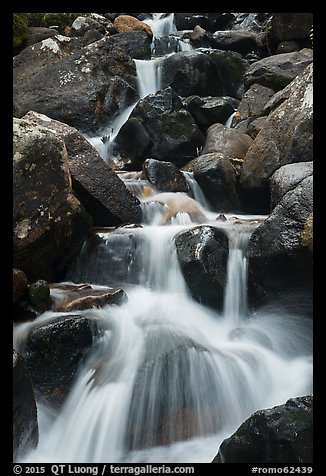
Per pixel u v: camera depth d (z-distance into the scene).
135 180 7.83
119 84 10.91
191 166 8.73
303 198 5.37
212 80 12.10
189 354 4.62
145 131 9.47
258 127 9.30
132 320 5.11
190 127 9.53
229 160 8.30
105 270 5.96
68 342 4.53
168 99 10.07
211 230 5.79
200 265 5.57
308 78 8.06
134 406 4.27
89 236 6.11
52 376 4.47
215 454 4.06
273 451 3.41
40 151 5.40
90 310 4.99
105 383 4.41
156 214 7.07
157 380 4.40
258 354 4.98
